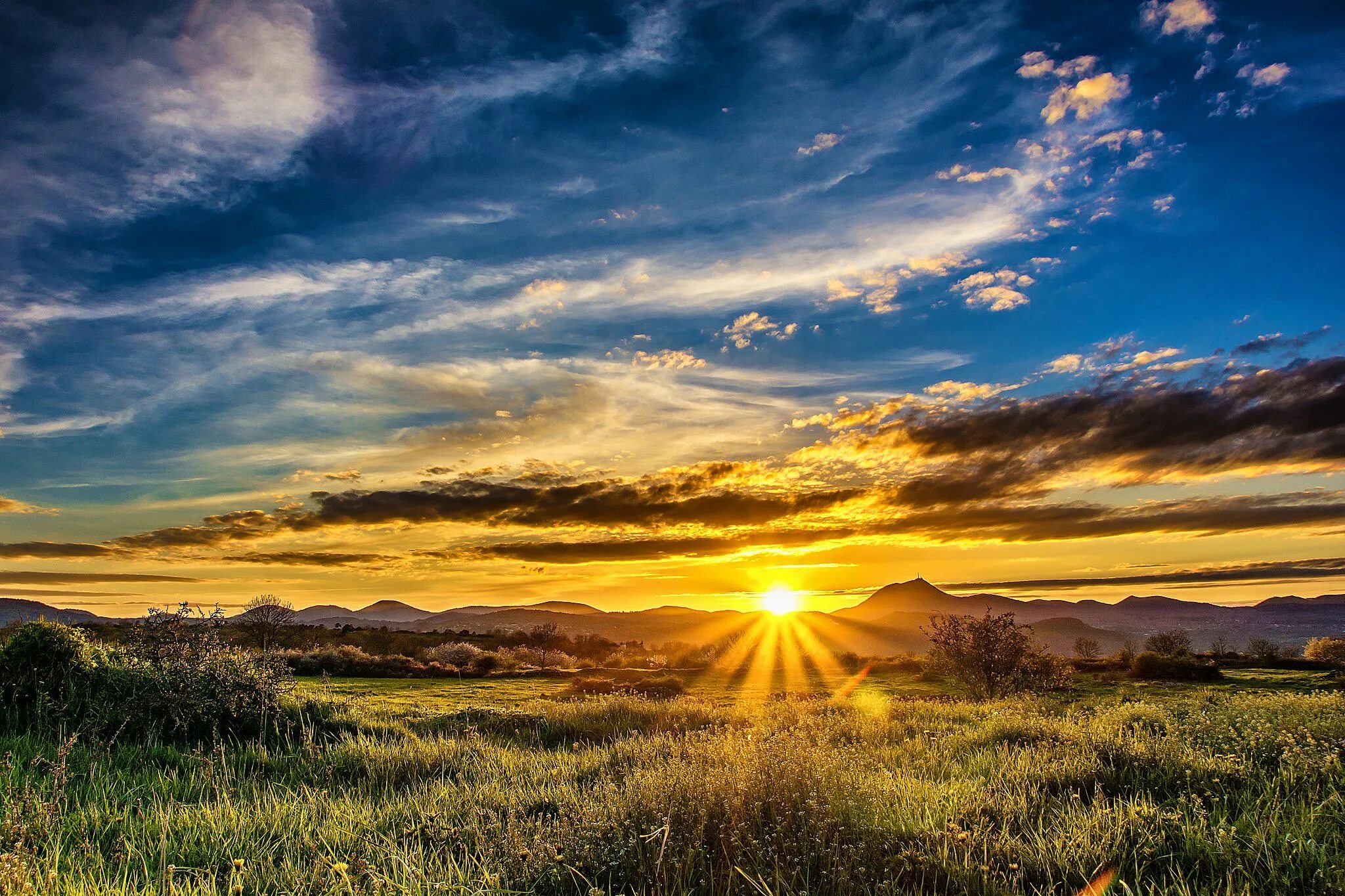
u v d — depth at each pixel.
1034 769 8.31
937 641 32.62
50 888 4.54
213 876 4.91
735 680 42.94
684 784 7.26
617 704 19.70
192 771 9.09
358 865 5.15
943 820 6.31
